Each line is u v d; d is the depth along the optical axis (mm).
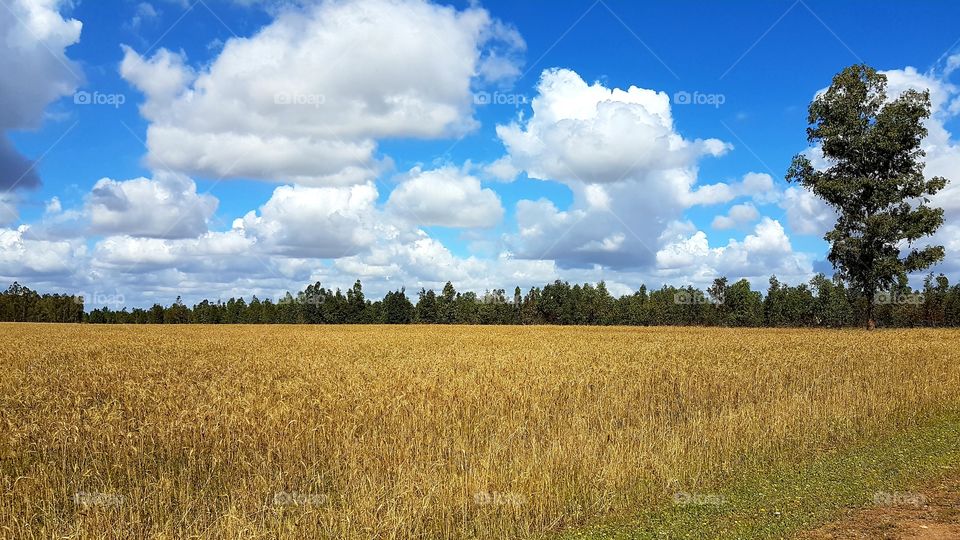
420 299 120812
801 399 13867
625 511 8188
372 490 7895
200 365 20969
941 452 10555
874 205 45625
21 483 8484
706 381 17312
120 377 18266
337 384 14766
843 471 9609
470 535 7285
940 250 43875
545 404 13953
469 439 11273
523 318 118375
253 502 7941
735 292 105125
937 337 33938
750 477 9461
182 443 10609
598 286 122062
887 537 6895
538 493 7996
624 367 19203
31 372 18969
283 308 123062
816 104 48000
